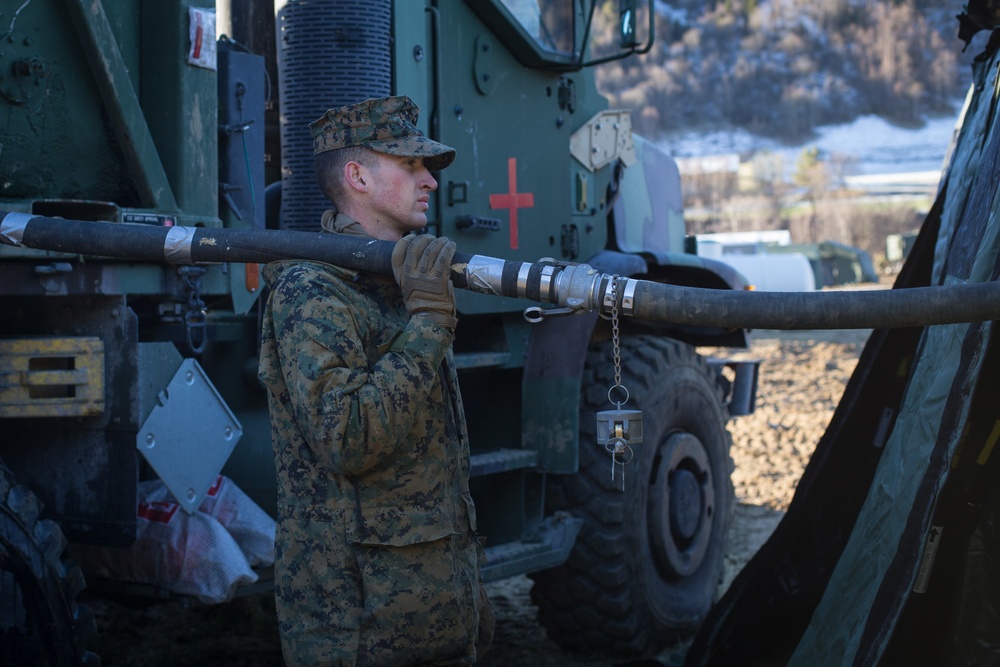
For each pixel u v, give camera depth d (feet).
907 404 10.54
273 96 13.44
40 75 9.43
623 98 407.64
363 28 12.39
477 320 14.23
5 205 8.95
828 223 191.62
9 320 9.96
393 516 6.87
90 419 9.66
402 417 6.61
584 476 13.94
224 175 11.53
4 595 8.68
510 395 14.37
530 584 17.83
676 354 15.10
